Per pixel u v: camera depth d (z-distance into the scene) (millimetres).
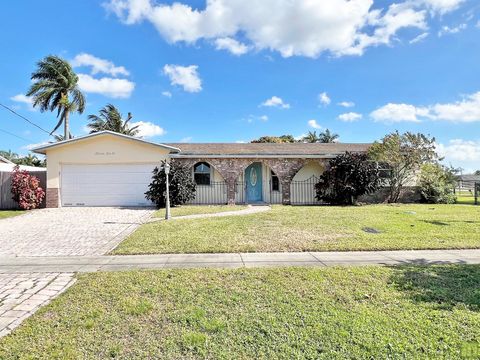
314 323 3197
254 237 7684
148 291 4184
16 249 6949
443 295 3922
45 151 16062
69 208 15328
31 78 29469
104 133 16031
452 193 18250
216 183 17938
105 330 3139
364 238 7512
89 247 7090
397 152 17141
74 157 16141
